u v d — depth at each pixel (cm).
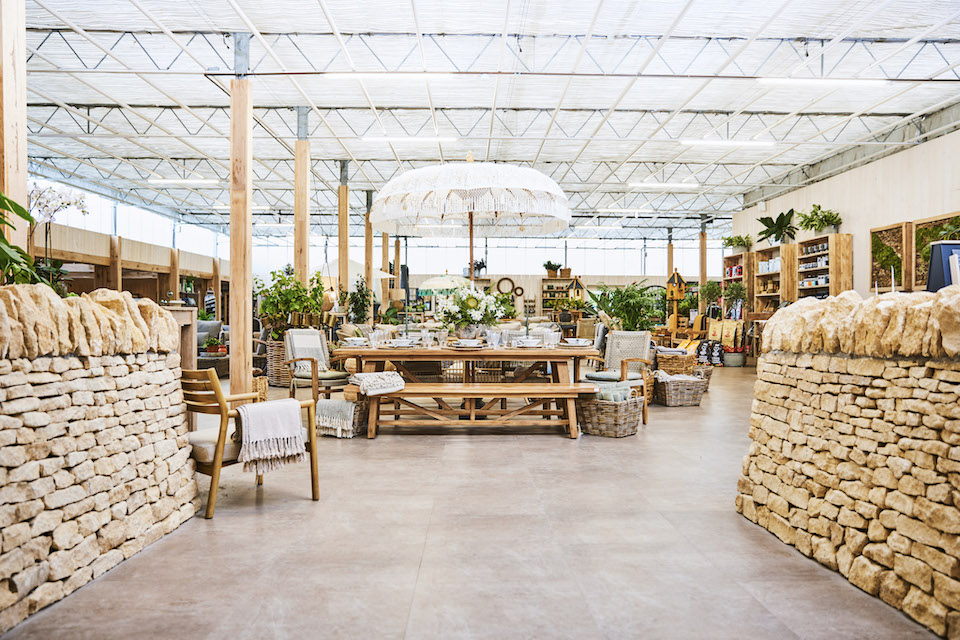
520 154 1439
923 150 1031
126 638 186
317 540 268
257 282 898
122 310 262
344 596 213
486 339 589
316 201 1991
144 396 269
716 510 313
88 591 218
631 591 218
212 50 878
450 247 2761
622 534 276
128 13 763
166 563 243
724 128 1226
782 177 1630
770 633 190
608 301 873
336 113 1154
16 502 197
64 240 1171
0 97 292
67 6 746
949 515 188
